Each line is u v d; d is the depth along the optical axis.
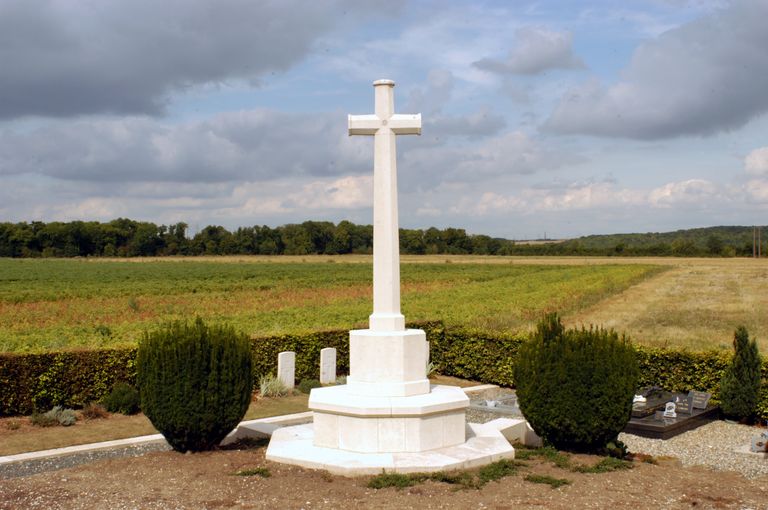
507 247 180.12
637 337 35.38
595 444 12.17
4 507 9.44
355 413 11.21
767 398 16.84
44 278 85.12
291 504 9.30
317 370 23.22
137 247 173.88
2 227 164.00
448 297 57.72
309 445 11.80
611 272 93.12
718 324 41.59
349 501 9.40
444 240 184.75
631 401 12.00
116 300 56.84
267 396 20.16
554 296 56.72
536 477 10.39
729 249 159.88
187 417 11.72
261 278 86.75
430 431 11.43
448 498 9.50
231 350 12.05
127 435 15.52
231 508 9.21
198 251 176.38
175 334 12.10
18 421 16.86
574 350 12.01
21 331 35.59
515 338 22.88
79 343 29.22
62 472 11.12
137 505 9.40
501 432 13.09
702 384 18.69
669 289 70.19
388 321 12.04
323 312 42.62
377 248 12.19
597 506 9.26
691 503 9.52
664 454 14.16
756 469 12.91
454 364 24.52
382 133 12.10
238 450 12.45
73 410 17.75
